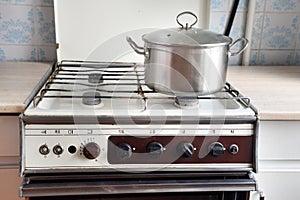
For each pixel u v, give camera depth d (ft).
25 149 3.05
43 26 4.93
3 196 3.59
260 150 3.55
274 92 3.91
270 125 3.47
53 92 3.68
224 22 5.08
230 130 3.17
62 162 3.11
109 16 4.82
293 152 3.58
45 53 5.06
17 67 4.72
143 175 3.22
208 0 4.85
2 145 3.40
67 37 4.85
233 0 4.98
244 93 3.85
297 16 5.14
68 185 3.13
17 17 4.86
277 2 5.06
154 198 3.37
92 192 3.16
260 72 4.85
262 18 5.12
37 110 3.09
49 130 3.04
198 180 3.24
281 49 5.27
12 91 3.63
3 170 3.48
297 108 3.41
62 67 4.52
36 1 4.81
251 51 5.27
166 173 3.24
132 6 4.80
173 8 4.85
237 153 3.22
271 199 3.75
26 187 3.07
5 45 4.97
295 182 3.69
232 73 4.76
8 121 3.33
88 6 4.76
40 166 3.10
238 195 3.39
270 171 3.62
